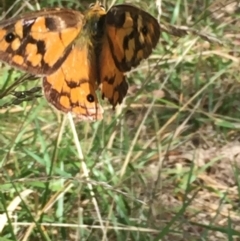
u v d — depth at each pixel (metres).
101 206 0.39
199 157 0.47
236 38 0.59
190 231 0.39
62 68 0.25
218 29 0.58
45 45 0.24
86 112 0.25
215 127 0.50
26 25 0.24
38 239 0.36
